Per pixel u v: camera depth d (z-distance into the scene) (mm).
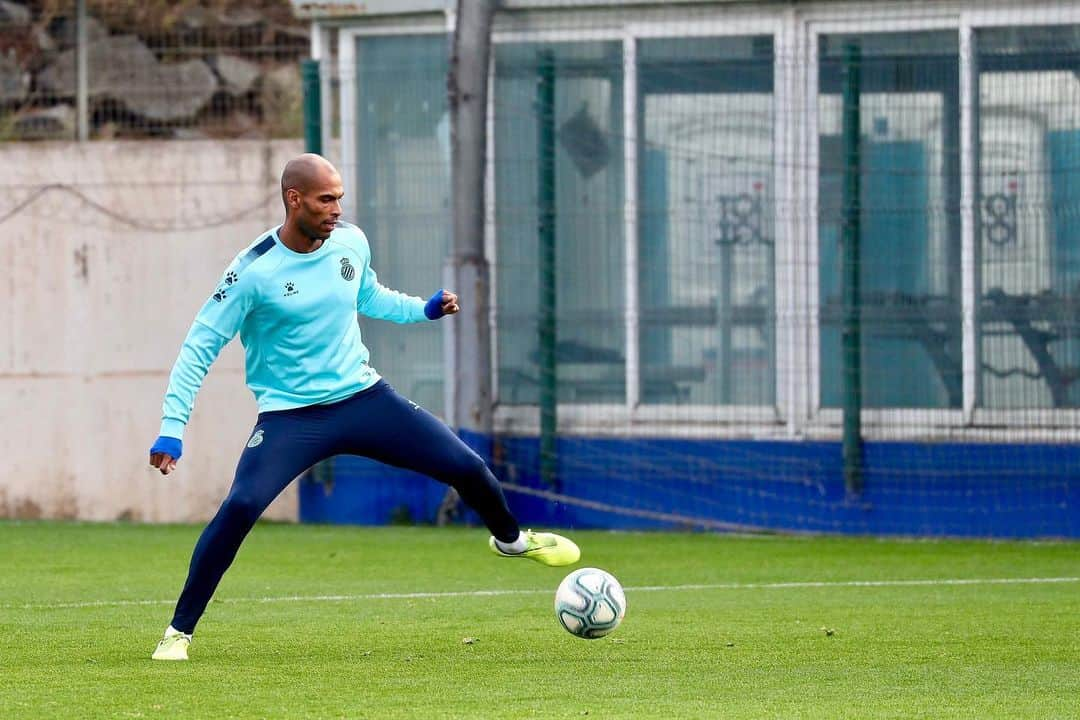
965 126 42844
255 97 51531
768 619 27984
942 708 19094
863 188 43469
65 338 47125
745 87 44250
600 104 45031
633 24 44750
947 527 42969
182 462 46781
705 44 44406
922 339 43156
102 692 20141
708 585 33688
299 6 46344
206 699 19609
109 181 46906
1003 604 30172
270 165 46406
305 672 21953
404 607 29844
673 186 44750
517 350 45594
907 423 43250
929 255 43156
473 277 44875
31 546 40875
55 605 30344
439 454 23484
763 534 43781
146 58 51125
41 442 47281
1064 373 42344
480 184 44844
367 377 23516
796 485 43750
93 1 51500
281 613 28984
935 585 33656
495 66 45375
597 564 37500
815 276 43906
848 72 43125
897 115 43250
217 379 46656
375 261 46344
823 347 43875
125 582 34062
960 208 42938
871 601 30781
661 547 40812
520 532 24766
